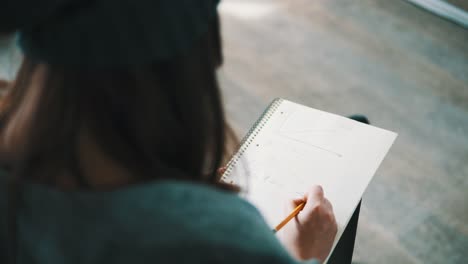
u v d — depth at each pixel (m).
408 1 2.51
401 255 1.61
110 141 0.36
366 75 2.17
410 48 2.29
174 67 0.36
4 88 0.43
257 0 2.55
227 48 2.30
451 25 2.40
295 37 2.35
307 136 1.05
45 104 0.34
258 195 0.95
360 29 2.39
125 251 0.35
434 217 1.69
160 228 0.35
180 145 0.39
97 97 0.34
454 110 2.02
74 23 0.31
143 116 0.35
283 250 0.39
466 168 1.82
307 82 2.14
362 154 1.01
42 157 0.35
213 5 0.37
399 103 2.05
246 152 1.03
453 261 1.60
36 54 0.33
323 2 2.53
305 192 0.96
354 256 1.62
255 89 2.12
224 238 0.36
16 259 0.39
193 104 0.38
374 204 1.73
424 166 1.83
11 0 0.30
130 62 0.33
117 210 0.35
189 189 0.37
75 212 0.36
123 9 0.32
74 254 0.36
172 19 0.34
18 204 0.36
